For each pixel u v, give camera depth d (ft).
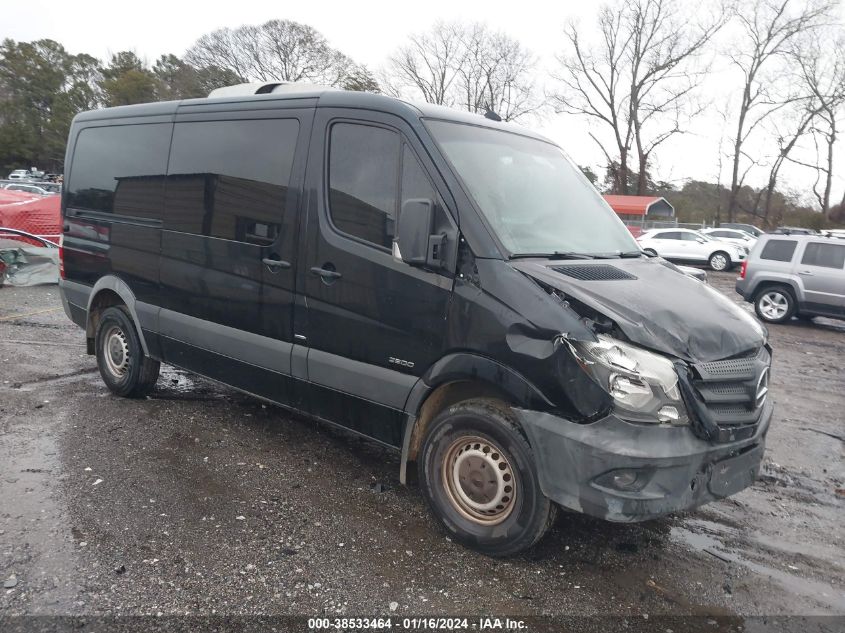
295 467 15.60
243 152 15.57
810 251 44.19
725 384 11.19
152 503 13.33
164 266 17.52
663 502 10.47
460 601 10.81
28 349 25.30
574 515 14.14
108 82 240.94
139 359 19.06
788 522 14.65
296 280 14.25
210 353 16.56
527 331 10.94
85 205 20.39
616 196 152.87
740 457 11.51
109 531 12.17
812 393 26.58
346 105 13.84
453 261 11.80
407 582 11.22
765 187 157.79
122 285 18.98
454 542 12.55
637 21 152.66
